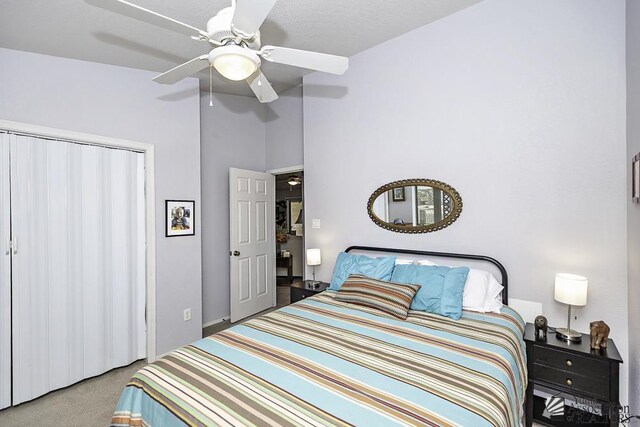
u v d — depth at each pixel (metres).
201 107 4.02
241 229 4.23
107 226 2.87
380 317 2.20
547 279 2.29
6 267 2.35
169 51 2.71
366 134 3.22
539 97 2.30
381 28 2.79
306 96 3.72
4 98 2.31
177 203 3.28
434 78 2.78
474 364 1.52
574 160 2.18
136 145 2.98
